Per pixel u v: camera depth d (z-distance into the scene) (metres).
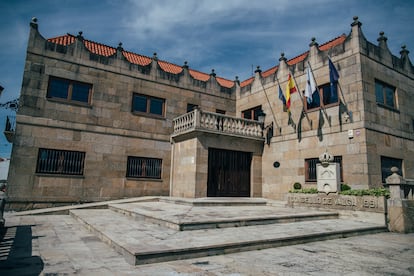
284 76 17.44
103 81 16.47
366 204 10.96
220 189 16.44
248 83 21.86
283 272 5.05
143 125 17.41
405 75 15.94
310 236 7.91
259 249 6.85
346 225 9.88
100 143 15.92
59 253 6.20
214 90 20.58
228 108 21.05
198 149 15.66
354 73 13.59
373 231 9.87
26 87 14.31
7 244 7.08
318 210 12.44
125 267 5.21
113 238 6.84
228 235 7.40
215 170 16.44
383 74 14.56
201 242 6.46
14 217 12.03
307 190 13.33
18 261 5.57
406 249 7.25
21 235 8.25
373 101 13.60
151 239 6.74
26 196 13.71
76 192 14.94
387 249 7.22
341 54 14.29
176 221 8.13
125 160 16.55
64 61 15.44
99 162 15.76
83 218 10.46
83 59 15.98
